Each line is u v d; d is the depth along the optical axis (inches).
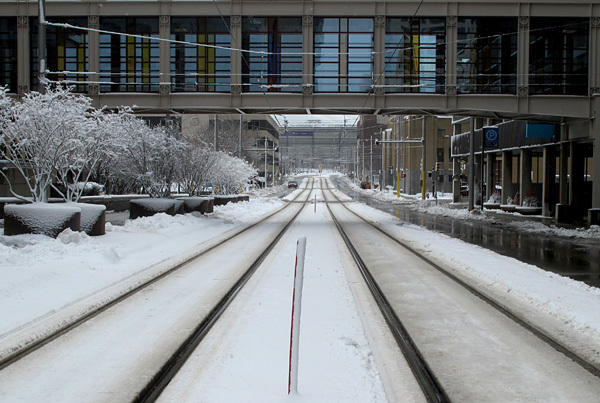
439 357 245.3
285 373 219.6
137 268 475.2
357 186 4544.8
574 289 398.9
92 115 803.4
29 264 434.3
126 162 1021.8
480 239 811.4
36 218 609.3
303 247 199.9
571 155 1143.6
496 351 254.7
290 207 1798.7
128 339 264.5
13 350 242.2
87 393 195.8
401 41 1031.6
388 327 289.9
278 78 1046.4
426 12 1013.2
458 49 1040.2
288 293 375.6
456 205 1899.6
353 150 5802.2
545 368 232.1
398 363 233.1
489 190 1830.7
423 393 200.2
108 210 1262.3
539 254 634.8
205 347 253.1
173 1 1031.0
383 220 1195.3
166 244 657.6
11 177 938.7
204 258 550.9
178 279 428.1
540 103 1002.1
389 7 1014.4
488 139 1455.5
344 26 1034.7
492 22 1032.2
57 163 711.7
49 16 1032.8
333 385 207.0
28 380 208.7
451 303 357.4
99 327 285.7
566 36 1036.5
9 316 298.0
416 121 3152.1
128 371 219.5
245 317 308.8
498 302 360.5
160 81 1023.6
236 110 1058.1
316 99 1013.8
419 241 748.0
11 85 1050.7
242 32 1042.7
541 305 347.6
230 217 1171.9
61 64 1051.3
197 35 1047.6
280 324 294.0
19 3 1024.2
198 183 1289.4
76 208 623.8
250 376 215.6
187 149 1208.2
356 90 1030.4
